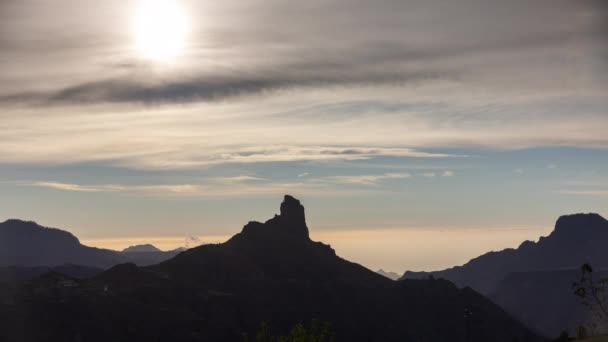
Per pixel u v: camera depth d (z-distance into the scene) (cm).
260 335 7794
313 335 6919
